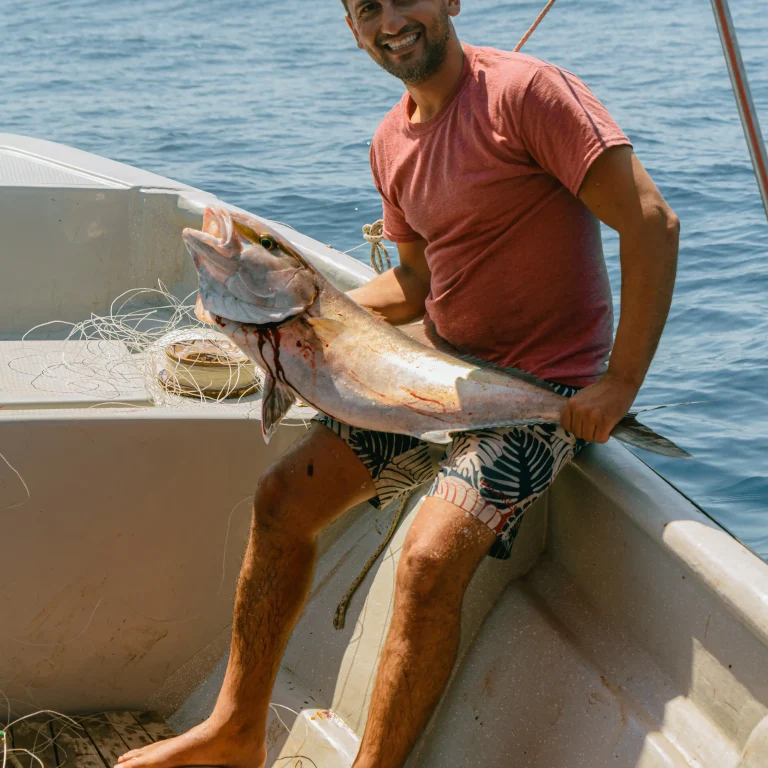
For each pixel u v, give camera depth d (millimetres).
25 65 18266
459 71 2279
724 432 4102
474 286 2336
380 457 2283
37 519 2559
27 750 2457
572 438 2236
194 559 2672
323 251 3688
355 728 2467
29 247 3996
